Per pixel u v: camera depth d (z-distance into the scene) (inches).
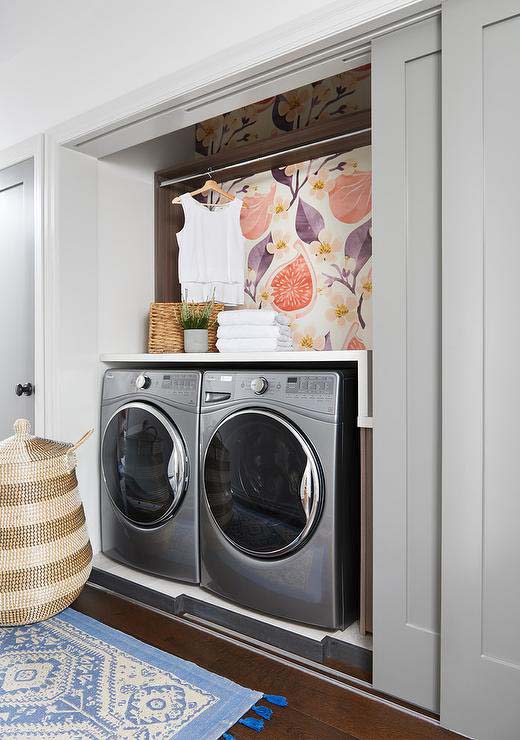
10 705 63.7
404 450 65.0
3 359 112.6
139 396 100.0
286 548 79.7
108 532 105.5
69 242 102.7
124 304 114.3
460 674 60.6
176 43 80.8
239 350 95.0
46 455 81.4
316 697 67.0
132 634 82.1
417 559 64.5
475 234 58.4
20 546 77.7
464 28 58.4
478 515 59.0
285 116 113.1
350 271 101.9
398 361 65.1
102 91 91.4
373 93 66.2
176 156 124.4
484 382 58.3
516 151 56.2
